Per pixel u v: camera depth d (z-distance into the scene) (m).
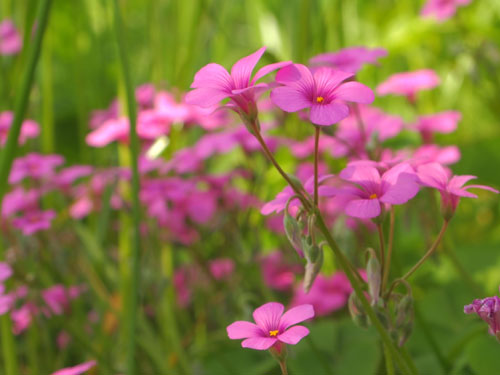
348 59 0.34
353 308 0.28
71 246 0.43
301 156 0.45
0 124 0.41
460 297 0.42
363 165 0.28
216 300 0.45
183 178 0.49
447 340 0.39
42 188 0.43
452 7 0.53
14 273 0.36
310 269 0.27
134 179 0.34
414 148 0.49
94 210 0.51
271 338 0.26
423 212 0.36
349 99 0.26
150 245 0.42
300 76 0.27
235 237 0.44
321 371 0.39
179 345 0.42
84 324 0.46
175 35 0.52
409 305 0.28
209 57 0.52
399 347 0.28
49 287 0.43
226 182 0.43
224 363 0.42
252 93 0.26
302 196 0.27
